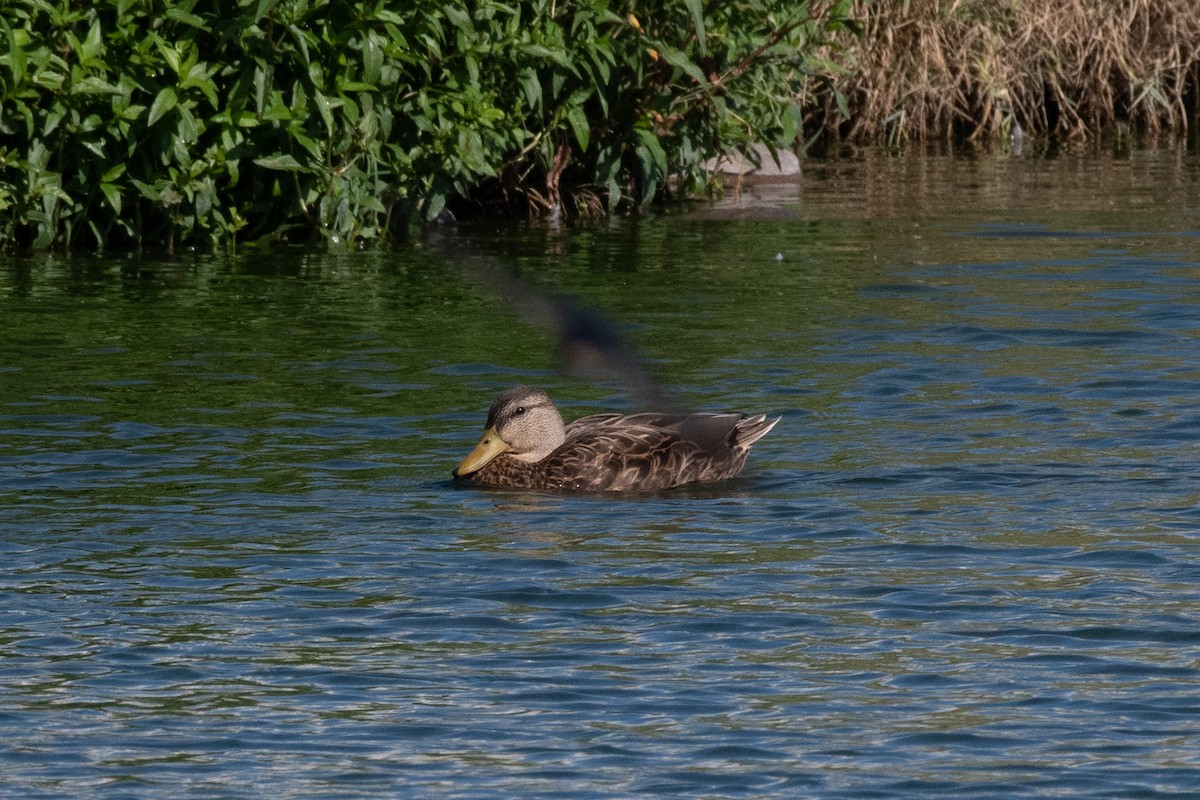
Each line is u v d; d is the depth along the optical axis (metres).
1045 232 22.69
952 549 10.53
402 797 7.21
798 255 20.95
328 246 21.20
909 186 27.34
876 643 8.95
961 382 14.84
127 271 19.41
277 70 20.39
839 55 31.19
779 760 7.55
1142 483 11.90
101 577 10.00
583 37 21.83
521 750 7.68
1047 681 8.42
